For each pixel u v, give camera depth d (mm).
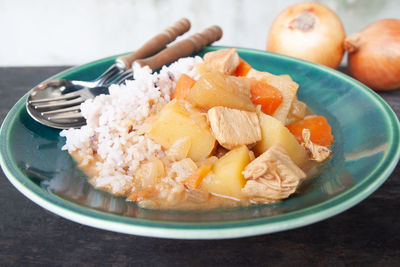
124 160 438
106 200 402
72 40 849
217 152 439
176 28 593
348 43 587
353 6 792
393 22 586
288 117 482
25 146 437
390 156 397
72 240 400
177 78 490
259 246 393
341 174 409
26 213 422
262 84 468
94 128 454
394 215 413
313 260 383
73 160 445
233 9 821
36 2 803
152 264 383
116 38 852
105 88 506
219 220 369
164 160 432
